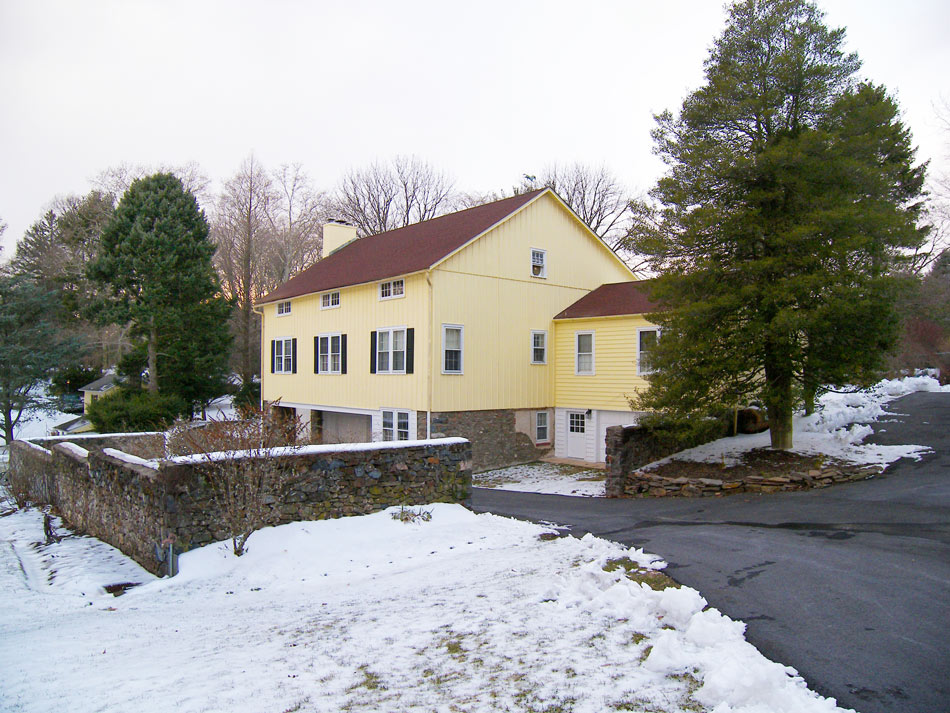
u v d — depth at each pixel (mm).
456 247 20484
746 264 13094
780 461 14492
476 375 21016
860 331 12766
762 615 5621
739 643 4879
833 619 5465
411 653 5289
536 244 23016
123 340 45062
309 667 5133
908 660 4633
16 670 5402
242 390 38531
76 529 13516
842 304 11945
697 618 5219
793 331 12773
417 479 11445
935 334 29297
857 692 4180
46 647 6133
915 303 22438
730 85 13344
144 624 6980
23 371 30188
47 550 11719
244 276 43500
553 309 23484
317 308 25719
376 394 22281
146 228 32844
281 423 12266
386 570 8641
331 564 8977
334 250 30375
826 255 12523
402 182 49875
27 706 4496
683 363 13719
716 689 4008
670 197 14320
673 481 13984
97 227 45938
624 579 6855
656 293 14422
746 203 13688
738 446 16359
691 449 17078
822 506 10641
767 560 7434
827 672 4477
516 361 22188
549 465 21500
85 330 43656
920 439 15500
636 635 5258
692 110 14273
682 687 4203
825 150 12797
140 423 28938
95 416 29484
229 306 35531
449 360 20438
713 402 13719
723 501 12352
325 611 6969
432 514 11008
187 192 34969
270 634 6238
